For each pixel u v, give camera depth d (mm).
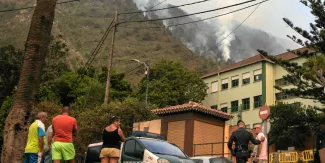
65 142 9062
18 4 182250
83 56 137625
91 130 30188
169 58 163375
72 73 52656
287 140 39469
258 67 54500
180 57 169000
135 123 32250
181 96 55844
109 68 31375
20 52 65125
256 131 11945
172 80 56281
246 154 10039
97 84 44719
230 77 58625
